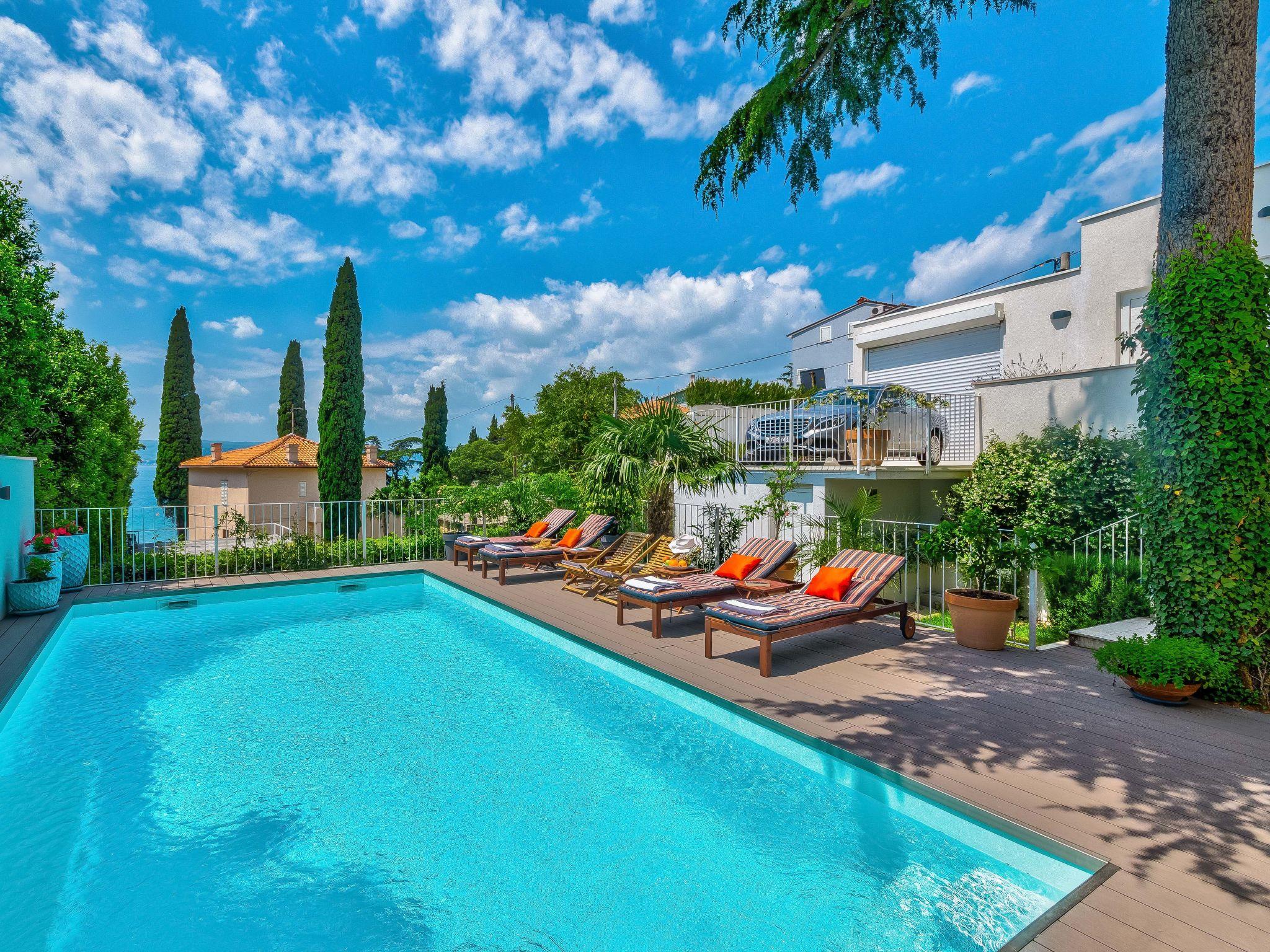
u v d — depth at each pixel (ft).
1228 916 8.07
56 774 14.16
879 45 22.35
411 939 9.11
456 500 44.01
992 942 8.81
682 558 27.66
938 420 37.83
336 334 64.64
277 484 89.86
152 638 25.22
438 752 15.17
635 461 29.86
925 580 36.19
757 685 17.26
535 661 22.26
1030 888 9.95
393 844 11.50
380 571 37.11
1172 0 17.06
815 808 12.67
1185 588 16.40
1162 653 15.30
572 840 11.55
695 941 8.98
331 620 28.22
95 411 48.88
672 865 10.79
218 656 22.82
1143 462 17.74
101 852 11.28
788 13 21.36
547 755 14.99
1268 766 12.25
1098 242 35.12
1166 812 10.59
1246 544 15.64
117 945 9.05
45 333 37.96
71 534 31.24
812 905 9.72
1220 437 15.83
